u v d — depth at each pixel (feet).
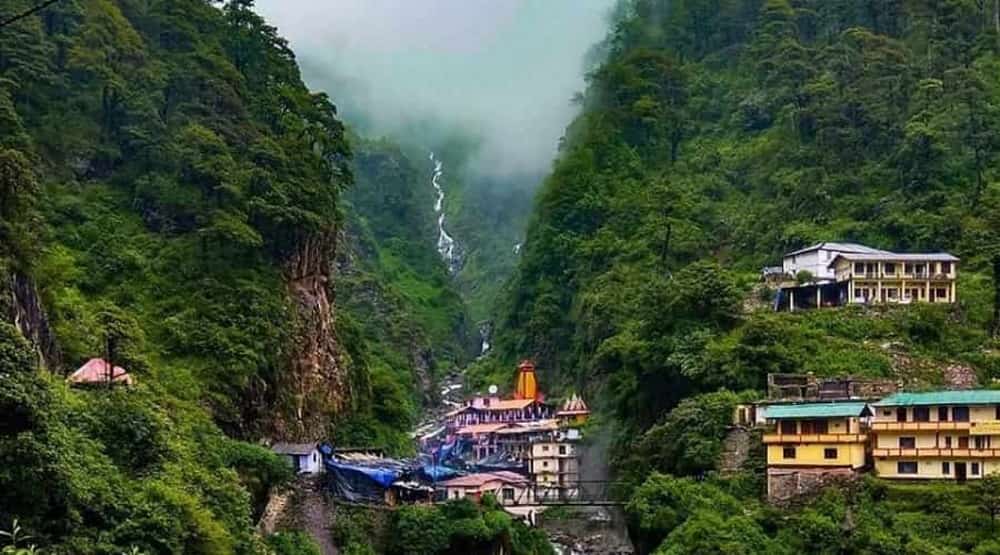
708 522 246.06
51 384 184.75
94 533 162.91
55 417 166.71
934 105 444.55
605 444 364.79
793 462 261.85
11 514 150.92
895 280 357.20
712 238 450.30
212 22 386.11
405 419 402.93
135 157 322.96
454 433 444.55
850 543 236.84
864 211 418.10
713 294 335.26
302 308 332.19
